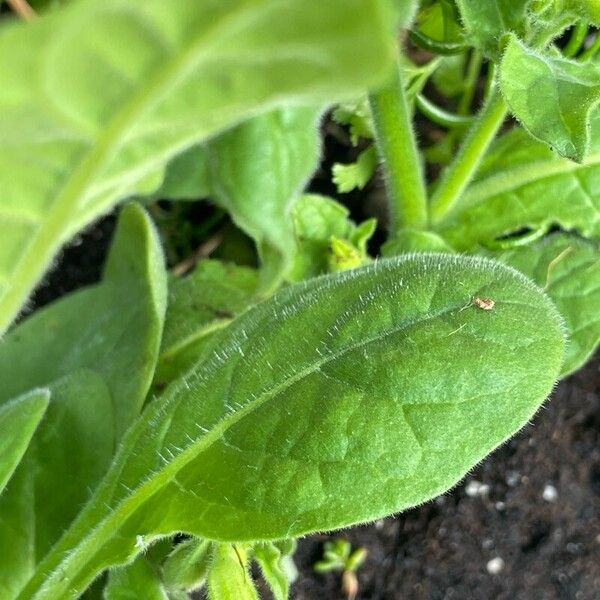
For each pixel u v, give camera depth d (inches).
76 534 7.2
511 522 11.1
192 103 3.6
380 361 6.7
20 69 3.1
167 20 3.0
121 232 9.3
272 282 9.1
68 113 3.5
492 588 10.9
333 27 2.9
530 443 11.2
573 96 7.0
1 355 9.6
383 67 2.9
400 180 9.7
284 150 8.2
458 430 6.4
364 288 7.2
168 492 6.9
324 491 6.5
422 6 9.7
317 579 10.8
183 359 9.4
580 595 10.9
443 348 6.6
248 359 7.2
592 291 9.2
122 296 9.3
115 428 8.3
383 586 10.9
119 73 3.3
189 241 12.1
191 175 9.4
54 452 8.4
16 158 3.9
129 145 4.0
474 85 11.9
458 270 7.0
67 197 4.1
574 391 11.5
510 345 6.6
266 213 8.3
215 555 7.3
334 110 10.2
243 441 6.8
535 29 7.9
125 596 7.5
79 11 2.9
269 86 3.4
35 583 7.2
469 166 9.6
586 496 11.2
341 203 12.1
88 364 8.9
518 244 9.7
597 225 9.8
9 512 8.3
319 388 6.8
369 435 6.5
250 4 2.9
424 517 11.0
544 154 9.9
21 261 4.5
